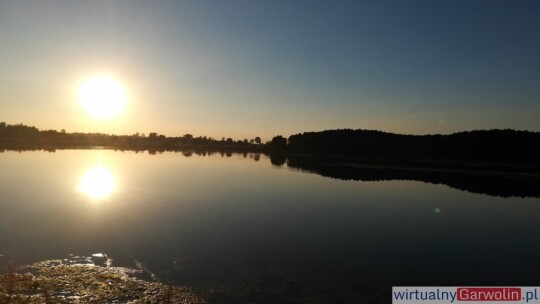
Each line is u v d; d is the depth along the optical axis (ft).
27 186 114.32
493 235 83.15
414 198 132.05
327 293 48.24
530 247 73.87
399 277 55.31
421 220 96.02
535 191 160.25
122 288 44.83
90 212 82.84
